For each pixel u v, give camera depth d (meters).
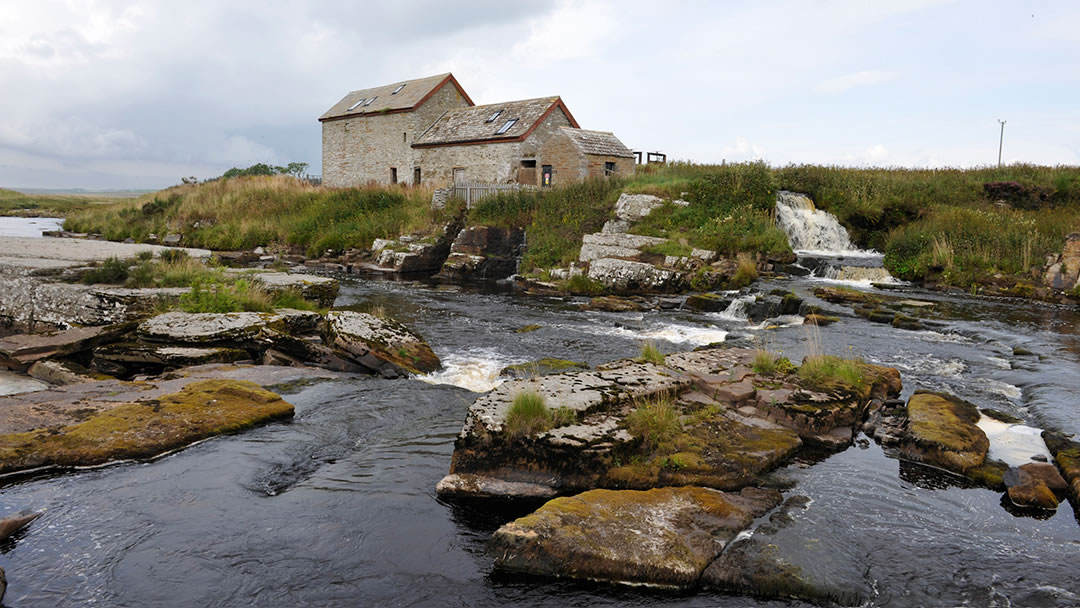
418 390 9.36
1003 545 5.21
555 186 30.72
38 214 76.00
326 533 5.29
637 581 4.61
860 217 26.05
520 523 4.95
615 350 12.91
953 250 21.30
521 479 6.09
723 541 5.00
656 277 21.12
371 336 11.01
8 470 6.17
